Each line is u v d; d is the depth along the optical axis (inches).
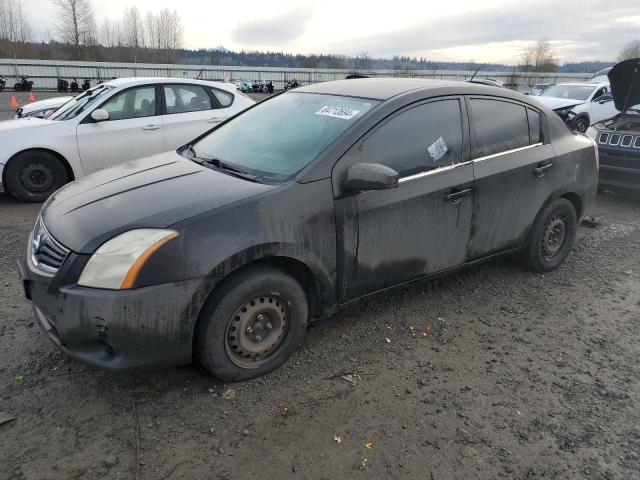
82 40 2279.8
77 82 1369.3
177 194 111.5
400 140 130.0
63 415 103.0
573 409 110.7
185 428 100.7
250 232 106.0
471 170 142.9
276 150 129.3
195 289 100.8
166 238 99.0
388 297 159.2
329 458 94.3
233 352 111.7
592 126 304.3
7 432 97.7
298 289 117.0
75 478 88.0
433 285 168.7
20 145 246.4
